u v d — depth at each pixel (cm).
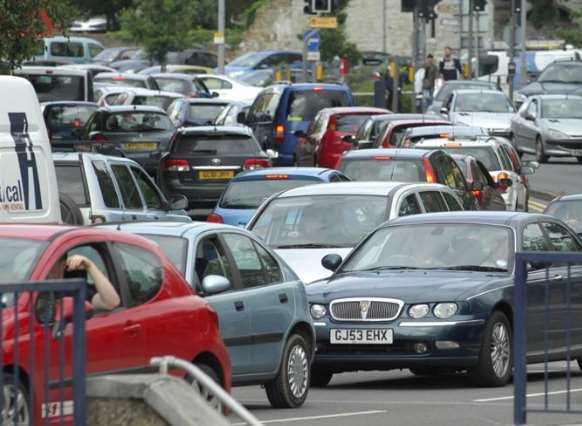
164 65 15612
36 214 3831
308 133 9412
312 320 3578
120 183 5059
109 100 11669
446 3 16325
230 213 5484
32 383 2233
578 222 5550
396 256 3988
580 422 2923
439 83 13712
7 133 3797
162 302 2786
